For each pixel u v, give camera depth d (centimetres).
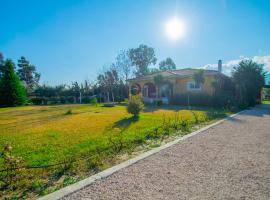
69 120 1102
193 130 806
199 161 457
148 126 863
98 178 369
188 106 1855
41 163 446
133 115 1230
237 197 306
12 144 609
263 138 671
